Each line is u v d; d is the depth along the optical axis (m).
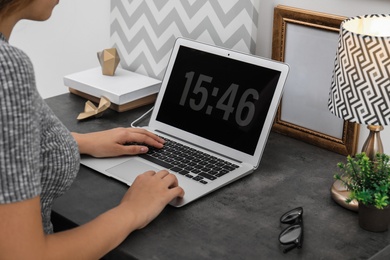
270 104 1.51
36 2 1.04
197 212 1.31
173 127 1.66
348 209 1.34
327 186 1.45
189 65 1.68
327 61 1.59
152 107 1.90
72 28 2.26
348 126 1.58
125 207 1.20
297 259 1.15
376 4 1.49
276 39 1.69
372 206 1.23
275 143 1.68
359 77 1.25
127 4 2.02
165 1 1.91
